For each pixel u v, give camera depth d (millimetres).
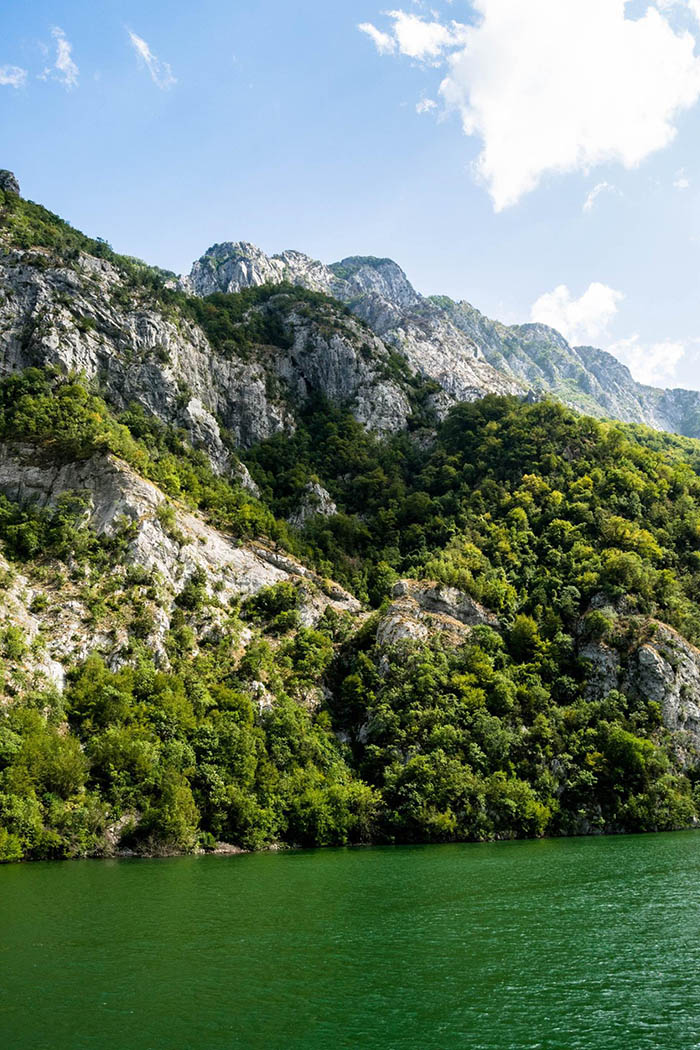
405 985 36094
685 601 124438
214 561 128125
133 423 150250
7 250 168250
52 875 63094
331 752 102625
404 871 66688
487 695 106562
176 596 114250
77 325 157500
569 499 151250
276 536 146625
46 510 117500
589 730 102875
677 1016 32156
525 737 102500
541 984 36094
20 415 129375
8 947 41750
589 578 123812
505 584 129000
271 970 38125
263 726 100438
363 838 90875
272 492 174375
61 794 76438
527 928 46094
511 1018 32125
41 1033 30844
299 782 92875
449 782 93000
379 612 127312
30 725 79938
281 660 116250
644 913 49688
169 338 175500
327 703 112688
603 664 112312
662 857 72688
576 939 43438
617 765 99375
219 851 81750
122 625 102312
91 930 45281
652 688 108375
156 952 41000
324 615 131125
